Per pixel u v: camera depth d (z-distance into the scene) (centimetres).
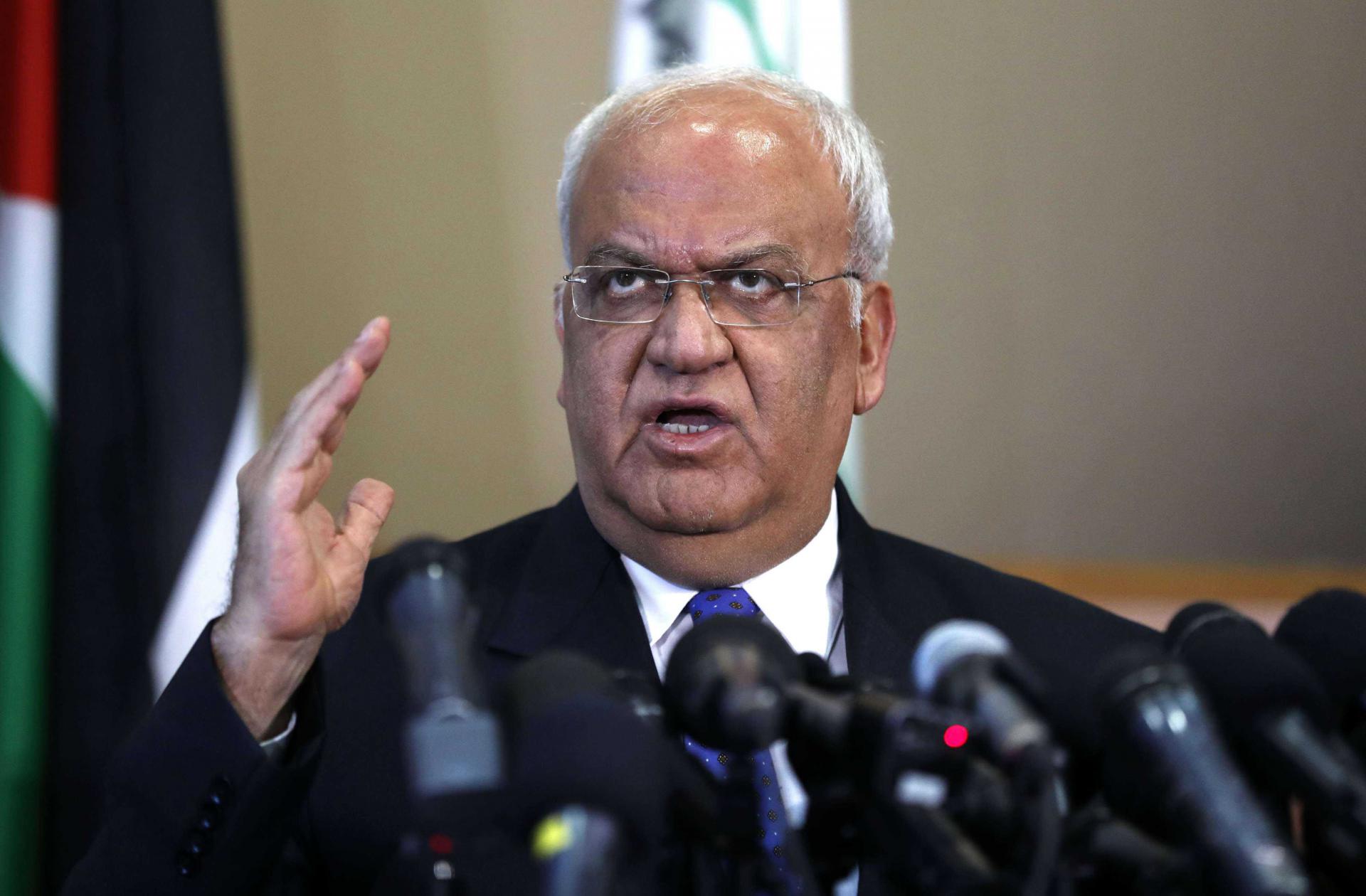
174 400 530
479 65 783
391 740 309
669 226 307
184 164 543
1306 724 190
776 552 322
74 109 530
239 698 245
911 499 811
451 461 786
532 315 791
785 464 314
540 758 151
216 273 545
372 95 775
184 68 546
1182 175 808
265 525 244
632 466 312
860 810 180
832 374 323
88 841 500
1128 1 803
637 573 327
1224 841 167
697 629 185
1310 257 808
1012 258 809
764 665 176
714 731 174
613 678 177
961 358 810
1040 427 812
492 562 351
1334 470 810
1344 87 802
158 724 242
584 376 317
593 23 783
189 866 239
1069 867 187
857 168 333
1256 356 812
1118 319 812
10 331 506
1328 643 223
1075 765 206
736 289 310
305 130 767
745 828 181
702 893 182
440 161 781
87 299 525
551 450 793
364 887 299
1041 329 811
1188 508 812
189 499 527
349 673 322
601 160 319
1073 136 807
